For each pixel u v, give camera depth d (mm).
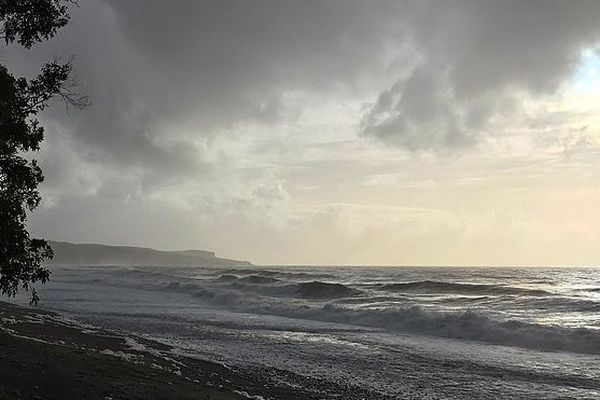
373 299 35031
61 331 19125
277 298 38656
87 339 17812
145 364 13508
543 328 20094
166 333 21828
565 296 34188
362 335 21781
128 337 19547
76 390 9180
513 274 95375
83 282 64375
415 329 23281
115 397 9148
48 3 13172
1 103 11203
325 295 39250
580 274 95562
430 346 19000
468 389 12875
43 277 11828
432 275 87625
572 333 19047
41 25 13258
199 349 17969
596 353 17328
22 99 12094
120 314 29078
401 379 13867
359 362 16125
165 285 52469
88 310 30797
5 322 19391
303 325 25062
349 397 12016
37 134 11914
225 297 38031
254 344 19312
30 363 10656
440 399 11961
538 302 29422
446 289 42438
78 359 12195
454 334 21688
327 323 25953
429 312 24484
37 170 11883
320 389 12703
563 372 14633
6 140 11406
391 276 81812
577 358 16594
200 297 41750
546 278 75875
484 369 15117
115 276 78062
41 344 13680
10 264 11227
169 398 9750
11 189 11398
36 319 22609
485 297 33625
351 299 35312
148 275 78812
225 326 24500
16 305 29953
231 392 11555
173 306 34812
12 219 11164
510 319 23094
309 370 14914
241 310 32469
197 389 11078
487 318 22250
